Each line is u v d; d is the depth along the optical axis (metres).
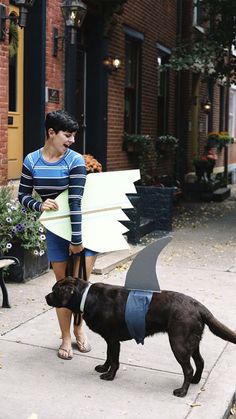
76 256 4.53
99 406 3.92
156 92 14.15
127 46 12.49
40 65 8.54
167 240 4.07
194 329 4.00
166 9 14.52
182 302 4.01
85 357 4.73
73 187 4.31
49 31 8.70
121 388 4.20
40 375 4.36
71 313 4.63
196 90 17.55
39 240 6.84
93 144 11.01
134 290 4.09
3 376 4.32
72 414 3.80
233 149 23.95
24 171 4.48
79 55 10.62
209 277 7.63
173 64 12.26
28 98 8.66
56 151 4.36
